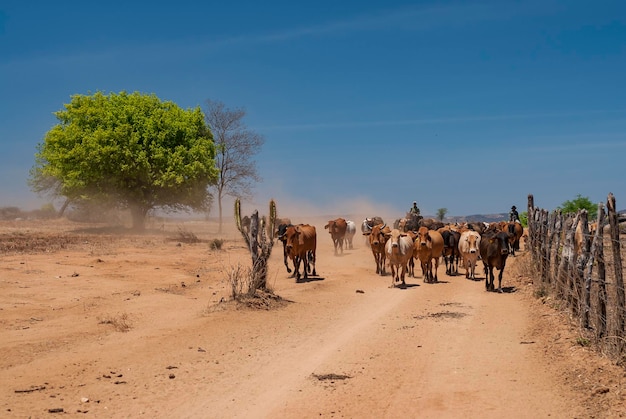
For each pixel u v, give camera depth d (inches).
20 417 323.6
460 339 515.5
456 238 1026.7
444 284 879.7
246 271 870.4
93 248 1258.0
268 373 419.2
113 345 481.7
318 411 344.2
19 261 960.3
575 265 580.7
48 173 1964.8
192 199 1910.7
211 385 391.5
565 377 390.3
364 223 1514.5
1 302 632.4
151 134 1849.2
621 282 416.2
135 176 1839.3
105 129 1844.2
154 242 1475.1
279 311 646.5
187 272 943.0
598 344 438.3
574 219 614.9
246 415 338.6
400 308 673.6
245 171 2192.4
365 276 965.2
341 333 548.4
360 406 351.6
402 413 339.6
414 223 1333.7
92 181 1833.2
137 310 625.6
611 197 422.9
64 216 2672.2
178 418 333.1
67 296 684.7
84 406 346.3
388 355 465.4
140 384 389.7
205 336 522.0
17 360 428.5
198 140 1918.1
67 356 444.5
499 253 782.5
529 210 944.3
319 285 846.5
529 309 649.0
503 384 386.3
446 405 350.9
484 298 739.4
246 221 1632.6
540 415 329.7
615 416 317.4
